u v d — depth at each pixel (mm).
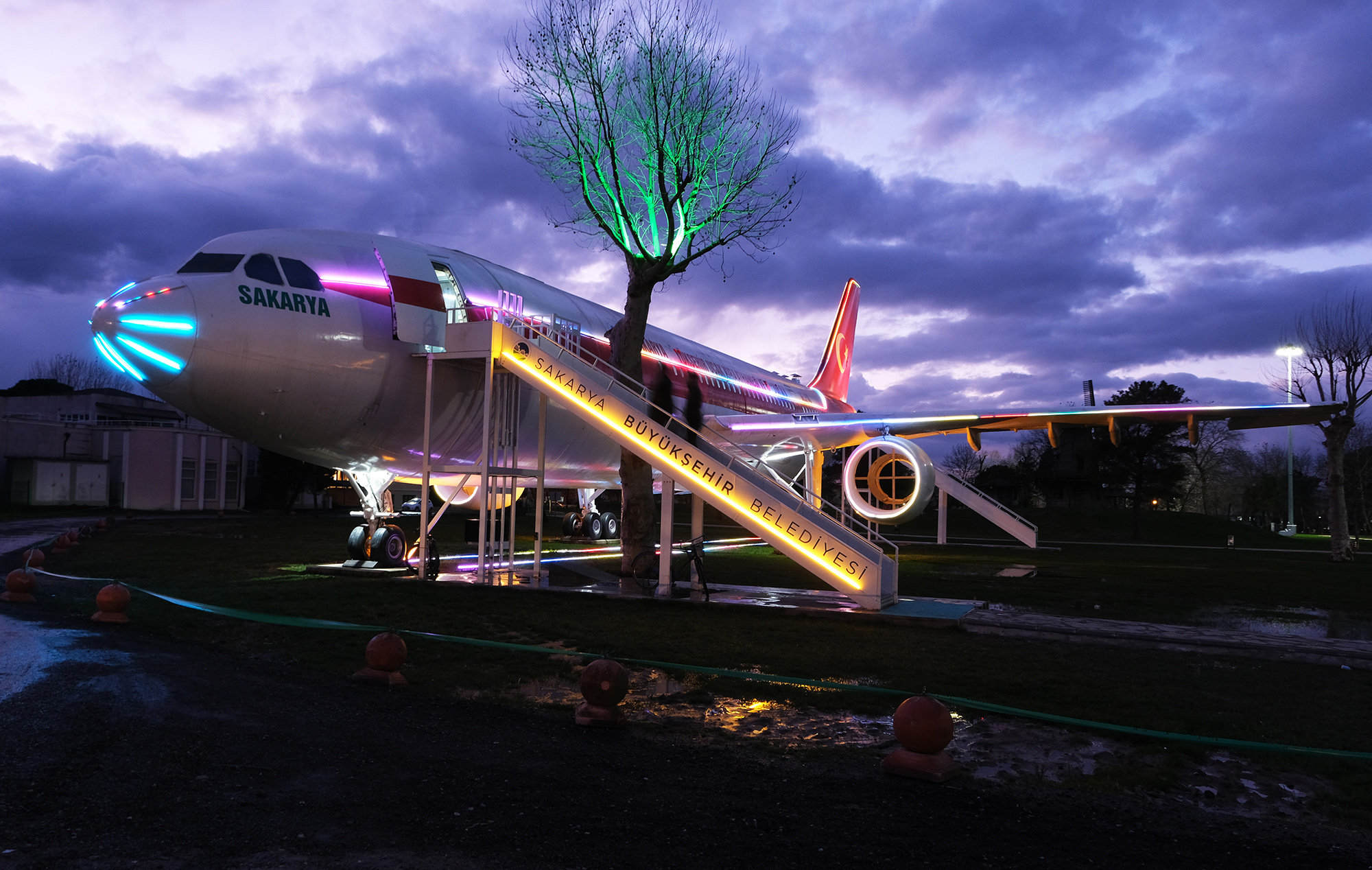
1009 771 5367
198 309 12172
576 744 5605
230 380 12570
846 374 39125
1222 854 4066
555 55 15414
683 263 15281
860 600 12000
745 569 19375
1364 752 5809
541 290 18594
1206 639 10211
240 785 4445
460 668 7930
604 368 16906
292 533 28609
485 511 14312
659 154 14914
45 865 3350
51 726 5406
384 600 11969
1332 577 22578
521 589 13430
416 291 14867
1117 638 10359
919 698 5254
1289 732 6277
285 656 8258
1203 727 6387
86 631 9062
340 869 3418
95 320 11977
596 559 21406
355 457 15141
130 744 5078
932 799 4742
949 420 19719
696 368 24656
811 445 23250
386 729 5734
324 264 13773
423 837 3814
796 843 3975
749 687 7434
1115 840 4203
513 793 4520
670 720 6410
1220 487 107375
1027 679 7867
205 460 48750
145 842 3629
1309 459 110688
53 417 55312
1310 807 4832
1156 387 52031
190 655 8016
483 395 16062
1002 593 15445
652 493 16016
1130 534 53031
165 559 18078
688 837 3982
